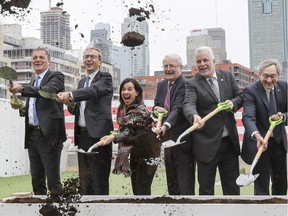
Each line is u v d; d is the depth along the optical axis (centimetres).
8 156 827
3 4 356
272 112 376
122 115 384
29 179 780
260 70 378
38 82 405
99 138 394
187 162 387
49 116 400
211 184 371
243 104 381
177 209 294
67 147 840
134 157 380
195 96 381
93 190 398
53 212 311
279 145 374
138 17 392
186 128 395
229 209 288
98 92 391
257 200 322
